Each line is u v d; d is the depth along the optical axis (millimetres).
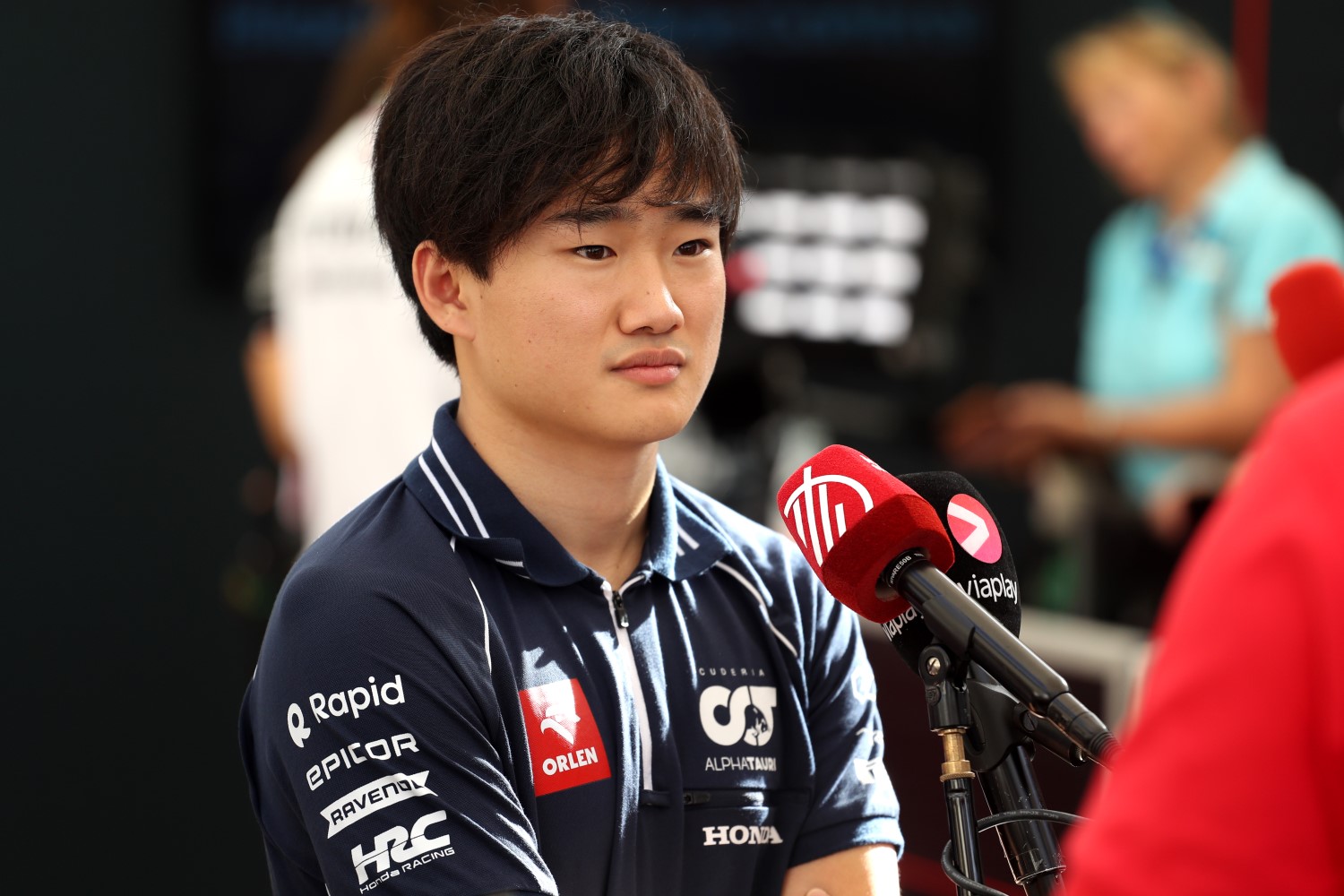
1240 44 14398
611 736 4121
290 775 4020
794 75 15820
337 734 3922
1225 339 14125
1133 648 6875
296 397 9031
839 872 4445
